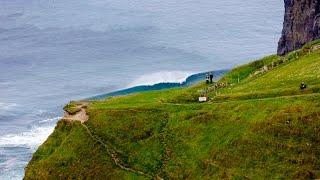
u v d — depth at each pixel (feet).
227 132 382.42
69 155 414.41
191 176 365.81
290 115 368.68
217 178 353.92
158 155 392.27
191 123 405.80
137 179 378.73
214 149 374.02
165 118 422.82
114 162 397.60
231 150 366.02
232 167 355.97
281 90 415.44
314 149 345.10
